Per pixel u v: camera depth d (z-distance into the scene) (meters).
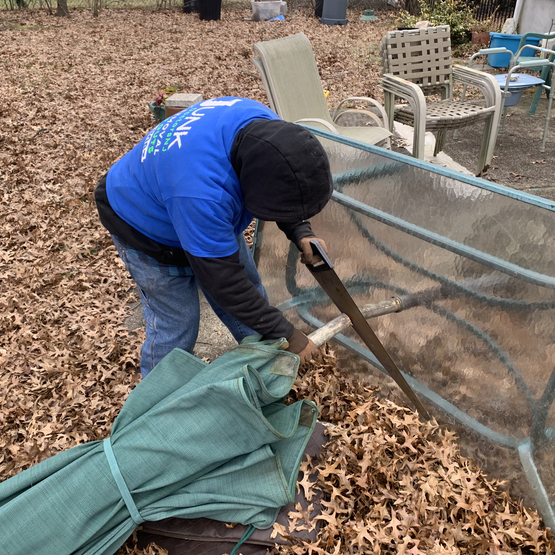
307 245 1.84
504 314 1.87
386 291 2.39
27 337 3.21
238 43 12.42
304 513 1.93
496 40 7.29
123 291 3.71
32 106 7.68
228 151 1.56
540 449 1.88
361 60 10.46
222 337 3.14
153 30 14.06
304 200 1.49
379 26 14.51
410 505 1.95
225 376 1.81
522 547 1.91
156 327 2.16
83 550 1.74
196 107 1.73
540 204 1.61
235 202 1.60
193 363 2.04
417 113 4.12
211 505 1.85
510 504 2.02
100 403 2.71
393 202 2.15
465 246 1.90
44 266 3.99
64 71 9.79
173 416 1.79
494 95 4.37
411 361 2.40
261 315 1.75
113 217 1.92
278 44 4.08
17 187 5.27
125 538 1.79
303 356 1.91
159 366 2.00
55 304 3.54
